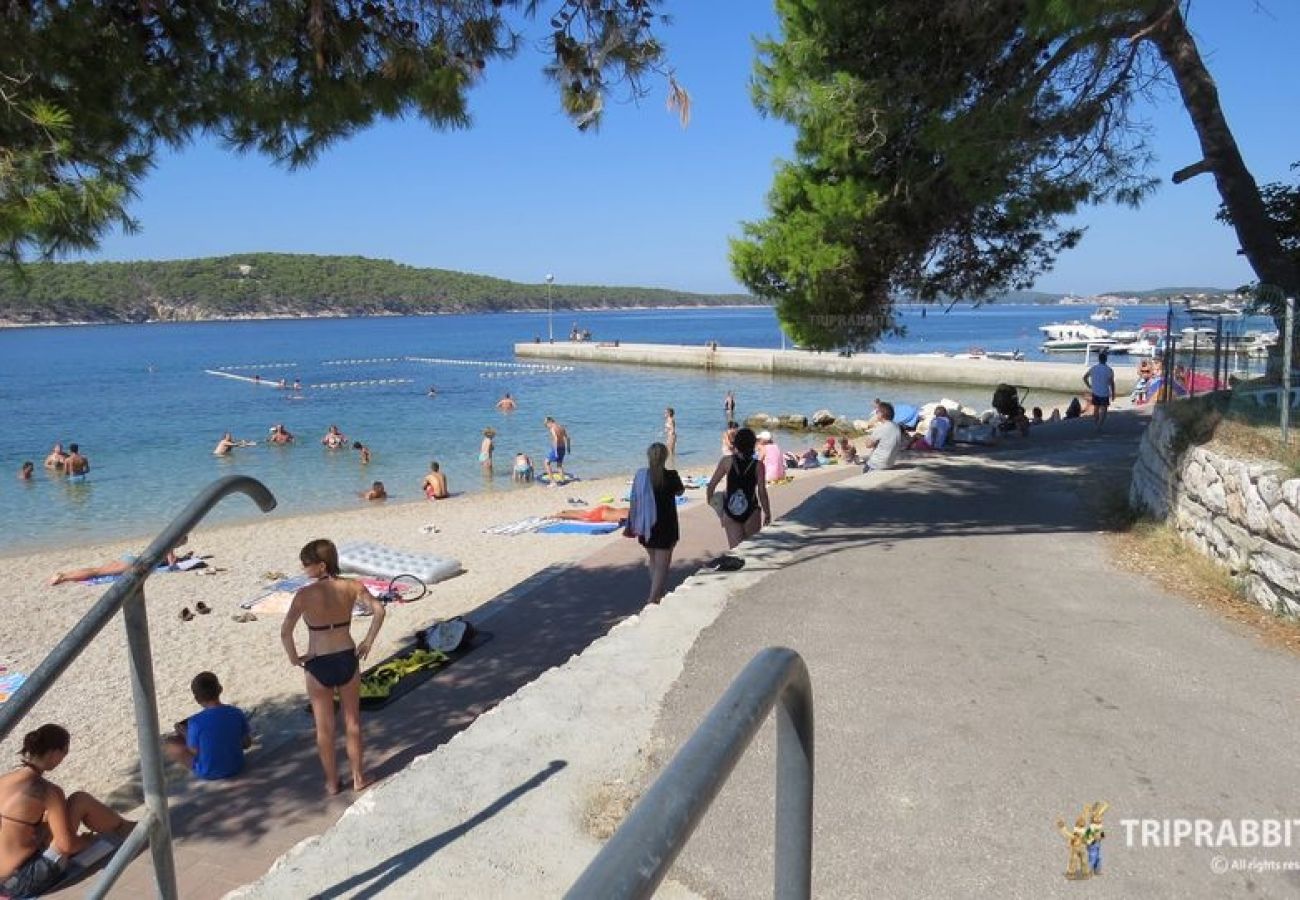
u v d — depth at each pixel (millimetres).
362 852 3604
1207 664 5324
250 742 6500
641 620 6250
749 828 3648
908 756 4234
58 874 4926
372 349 100375
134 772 7309
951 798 3861
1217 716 4637
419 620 10906
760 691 1187
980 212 12500
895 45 9828
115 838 5332
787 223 11852
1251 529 6465
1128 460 14016
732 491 8953
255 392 50219
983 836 3582
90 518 20000
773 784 3975
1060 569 7484
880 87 9703
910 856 3453
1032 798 3859
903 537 8734
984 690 4988
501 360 76688
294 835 5324
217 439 31906
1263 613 6172
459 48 6922
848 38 10062
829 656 5523
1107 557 7863
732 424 20312
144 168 5793
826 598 6707
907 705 4801
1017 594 6781
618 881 858
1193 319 9719
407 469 25688
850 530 9086
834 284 11633
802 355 54250
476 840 3662
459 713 7105
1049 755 4238
